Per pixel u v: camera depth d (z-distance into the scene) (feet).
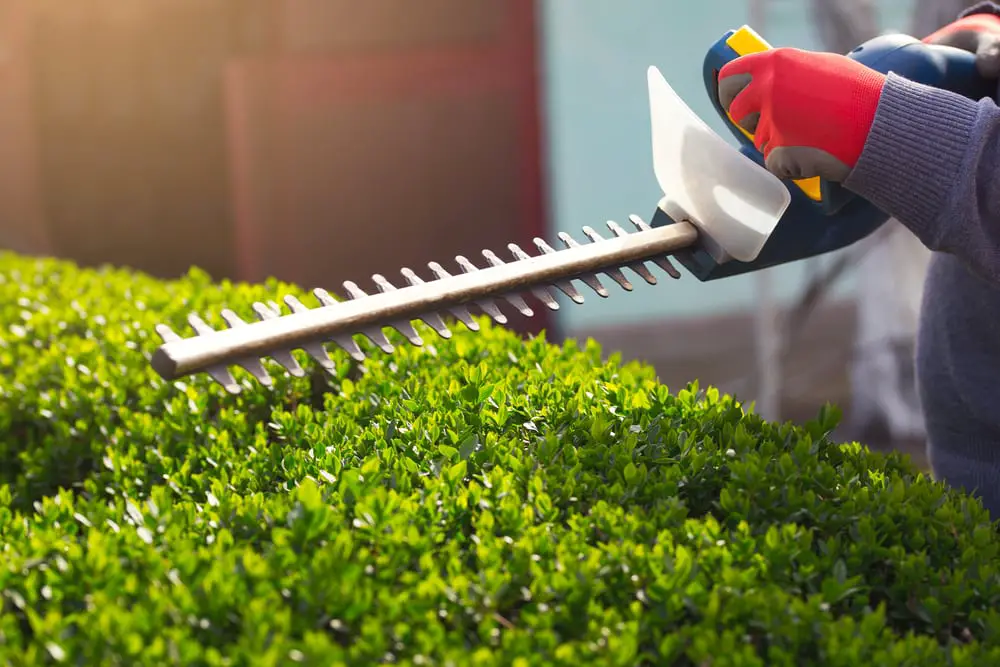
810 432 7.22
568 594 5.32
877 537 6.04
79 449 9.44
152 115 31.83
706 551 5.61
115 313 12.16
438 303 6.28
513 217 26.94
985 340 7.39
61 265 16.17
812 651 5.19
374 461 6.52
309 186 28.14
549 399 7.71
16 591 5.50
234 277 31.89
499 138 26.89
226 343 5.65
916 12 17.43
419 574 5.51
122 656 4.66
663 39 25.93
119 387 9.96
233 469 7.47
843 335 28.25
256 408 9.48
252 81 28.09
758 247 6.72
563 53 26.22
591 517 6.03
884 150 6.02
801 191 7.12
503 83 26.68
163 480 8.18
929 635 5.69
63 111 32.32
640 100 26.18
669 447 6.90
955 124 5.94
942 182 5.95
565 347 9.84
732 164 6.49
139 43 31.71
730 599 5.25
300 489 5.81
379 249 27.91
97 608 5.06
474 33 26.94
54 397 9.98
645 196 26.45
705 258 7.11
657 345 27.43
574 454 6.79
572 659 4.77
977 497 7.62
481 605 5.28
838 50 18.66
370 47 27.71
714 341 27.50
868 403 20.34
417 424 7.28
